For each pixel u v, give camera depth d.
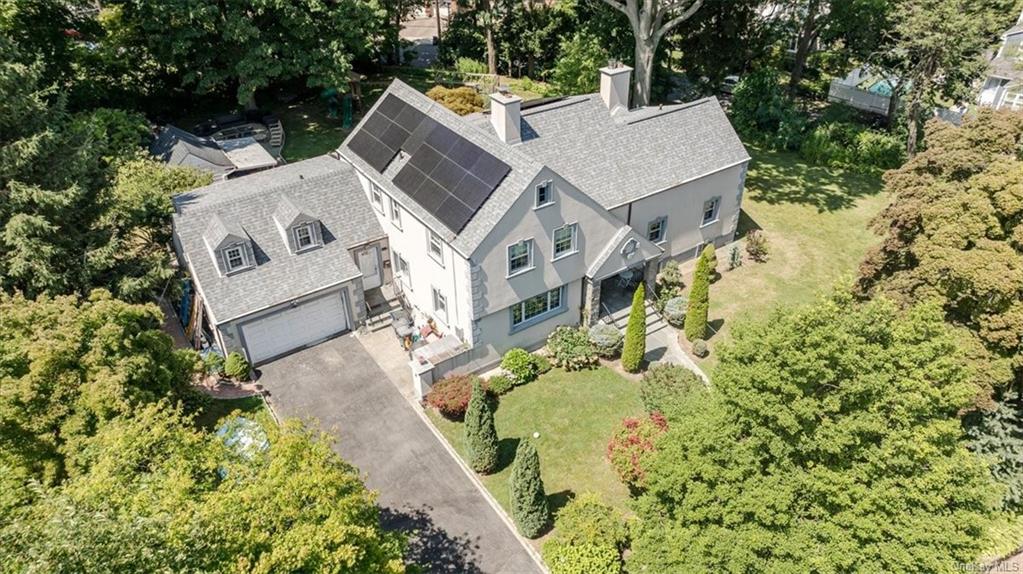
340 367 31.09
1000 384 22.89
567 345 30.48
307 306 31.28
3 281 25.61
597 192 31.77
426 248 30.02
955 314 24.16
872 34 47.91
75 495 15.09
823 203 43.44
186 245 29.58
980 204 23.20
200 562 14.26
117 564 12.62
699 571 17.84
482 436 24.81
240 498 16.14
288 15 44.41
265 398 29.31
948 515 17.70
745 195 44.44
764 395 18.22
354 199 33.81
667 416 22.55
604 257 30.91
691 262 38.00
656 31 44.84
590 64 51.22
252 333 30.30
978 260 22.12
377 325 33.50
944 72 42.28
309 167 35.50
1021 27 52.34
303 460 17.88
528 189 26.72
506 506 24.69
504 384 29.34
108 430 18.56
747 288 35.72
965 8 40.16
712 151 35.84
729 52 52.75
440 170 29.89
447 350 29.27
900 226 25.86
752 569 17.75
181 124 50.69
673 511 19.59
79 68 46.38
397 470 26.12
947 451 18.42
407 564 21.12
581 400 29.06
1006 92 52.59
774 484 17.86
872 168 46.56
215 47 46.66
